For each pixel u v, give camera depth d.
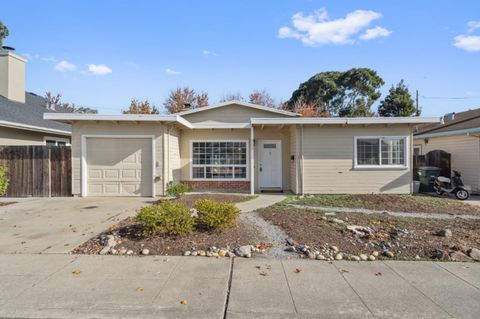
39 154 12.00
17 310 3.43
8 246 5.65
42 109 18.09
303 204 9.95
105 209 9.22
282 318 3.30
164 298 3.71
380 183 12.43
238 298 3.72
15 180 11.91
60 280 4.19
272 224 7.09
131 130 12.00
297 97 39.78
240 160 14.38
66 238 6.13
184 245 5.53
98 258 5.03
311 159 12.53
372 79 38.41
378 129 12.44
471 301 3.65
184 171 14.35
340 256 5.12
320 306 3.54
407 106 33.06
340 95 39.03
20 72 16.67
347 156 12.48
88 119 11.30
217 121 14.94
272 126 13.50
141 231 5.98
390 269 4.63
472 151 13.48
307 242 5.78
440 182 12.21
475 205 10.03
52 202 10.57
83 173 11.87
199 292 3.86
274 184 14.27
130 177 12.03
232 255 5.16
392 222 7.24
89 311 3.41
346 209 9.12
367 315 3.35
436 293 3.85
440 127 16.30
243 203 10.20
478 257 5.04
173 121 11.65
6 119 12.86
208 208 6.27
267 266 4.74
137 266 4.70
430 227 6.84
